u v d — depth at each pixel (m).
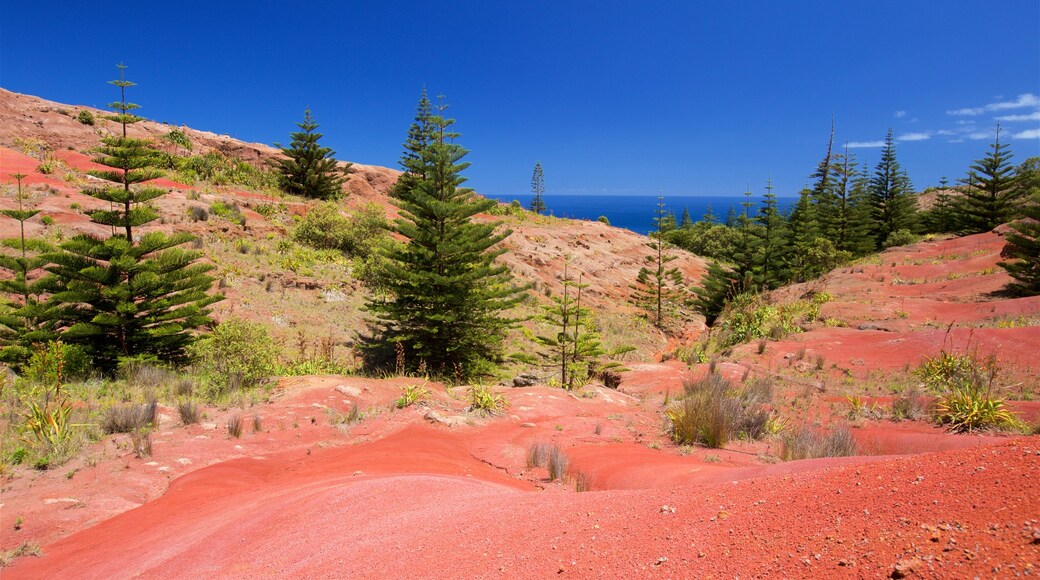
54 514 5.11
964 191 42.50
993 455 2.73
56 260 11.73
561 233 39.88
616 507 3.69
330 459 6.90
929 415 8.37
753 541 2.67
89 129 32.19
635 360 19.94
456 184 17.33
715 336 20.30
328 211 25.52
